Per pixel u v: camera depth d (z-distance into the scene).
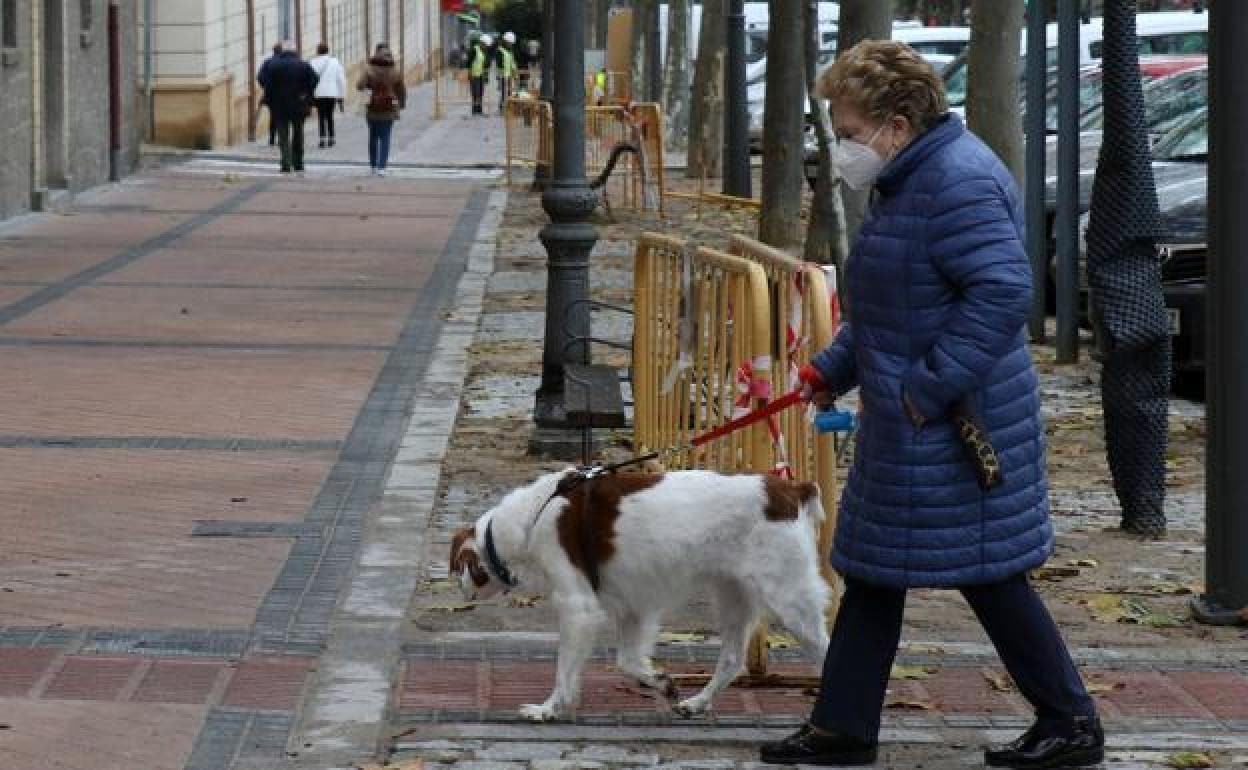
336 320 18.59
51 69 29.80
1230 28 8.52
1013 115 18.89
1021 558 6.46
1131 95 10.40
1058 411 14.42
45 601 8.83
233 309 19.19
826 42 40.00
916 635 8.69
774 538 6.95
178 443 12.59
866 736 6.80
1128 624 8.91
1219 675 8.08
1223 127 8.58
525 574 7.26
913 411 6.32
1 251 23.95
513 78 67.56
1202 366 14.66
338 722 7.27
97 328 17.67
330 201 32.12
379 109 38.22
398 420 13.55
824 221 21.25
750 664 7.82
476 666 8.05
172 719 7.25
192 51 42.44
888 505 6.44
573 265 12.46
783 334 7.78
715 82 36.91
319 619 8.66
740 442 8.15
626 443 12.71
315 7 59.91
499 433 13.25
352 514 10.71
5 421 13.23
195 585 9.17
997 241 6.25
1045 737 6.77
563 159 12.44
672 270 9.77
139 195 32.19
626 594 7.15
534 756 6.95
